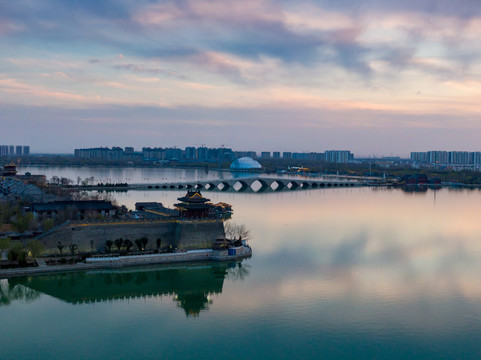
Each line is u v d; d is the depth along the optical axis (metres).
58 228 166.62
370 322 123.94
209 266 170.50
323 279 156.88
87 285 151.12
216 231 185.62
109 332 118.56
